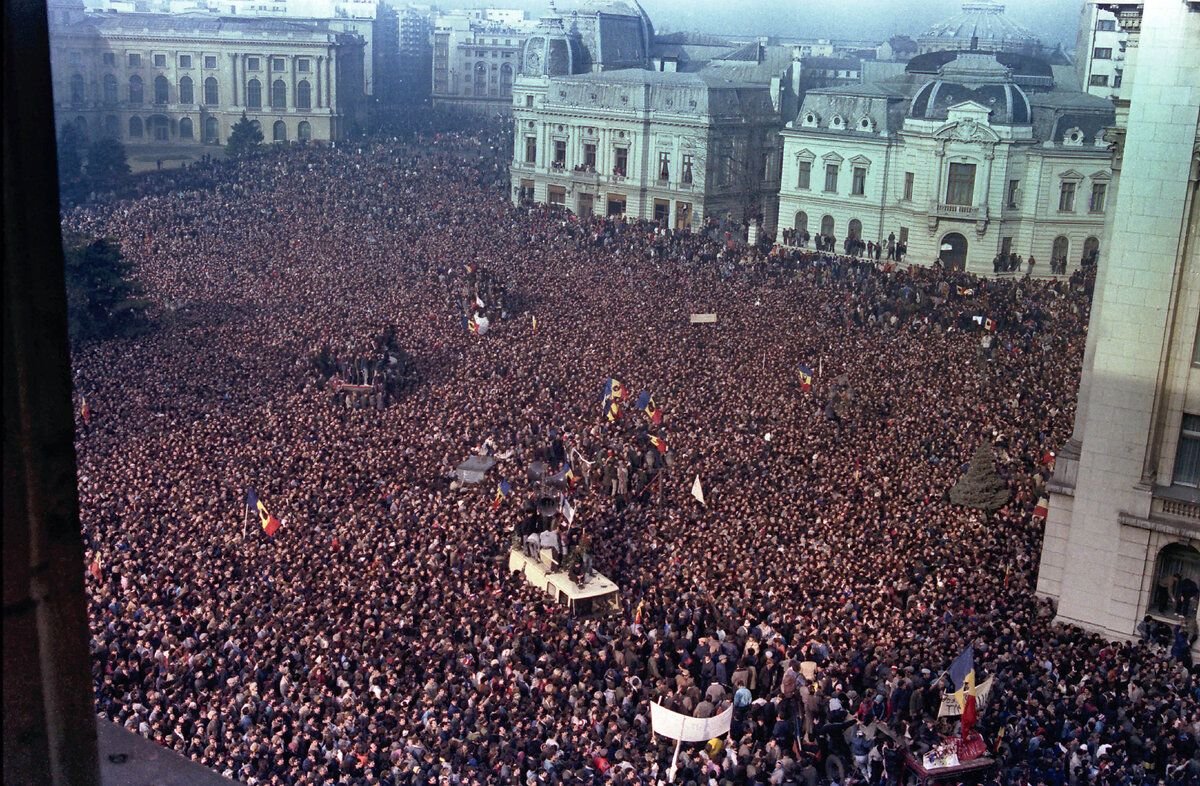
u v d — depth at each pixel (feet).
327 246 322.96
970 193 294.05
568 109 392.47
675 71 414.62
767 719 104.47
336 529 148.46
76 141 347.56
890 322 257.14
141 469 174.19
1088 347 130.31
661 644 115.55
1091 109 284.82
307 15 567.59
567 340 248.73
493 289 277.44
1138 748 102.37
